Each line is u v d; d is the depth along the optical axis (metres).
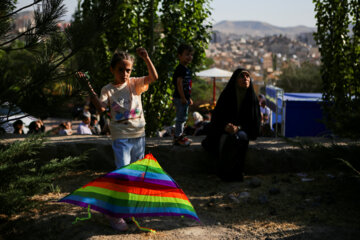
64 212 3.97
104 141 5.65
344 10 6.32
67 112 3.30
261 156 5.39
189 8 7.59
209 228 3.71
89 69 3.33
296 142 4.79
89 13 3.54
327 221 3.73
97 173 5.38
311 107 12.12
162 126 7.69
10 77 2.97
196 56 7.83
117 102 3.59
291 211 4.07
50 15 3.36
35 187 3.76
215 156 5.38
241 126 5.09
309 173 5.36
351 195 4.37
